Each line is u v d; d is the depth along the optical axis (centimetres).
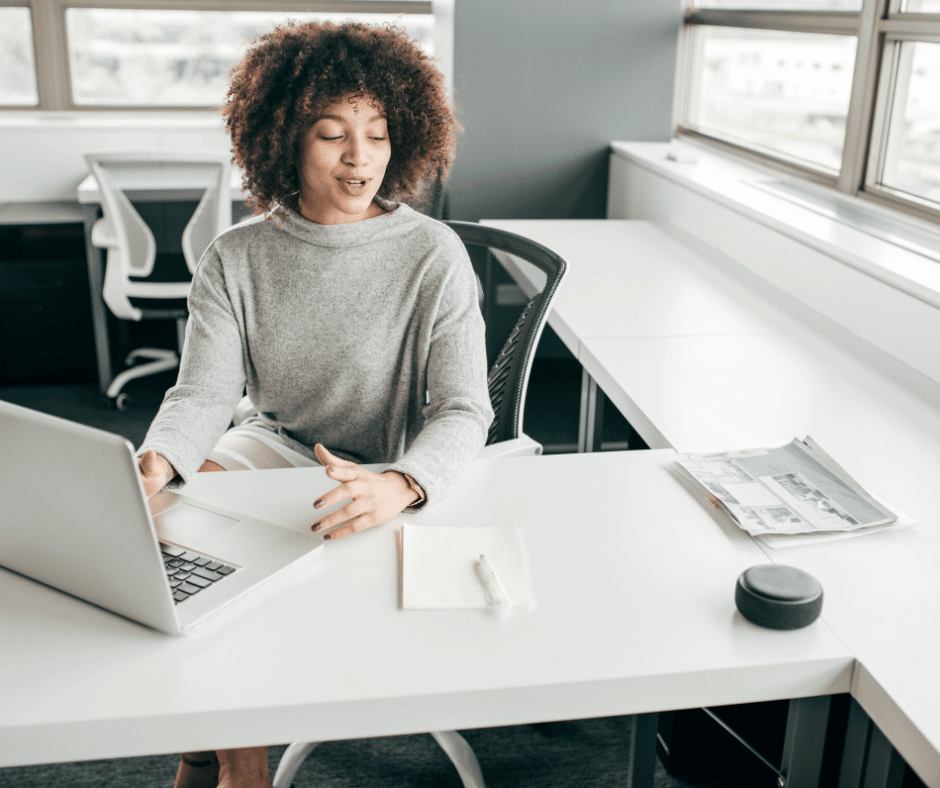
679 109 366
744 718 140
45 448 85
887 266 182
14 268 333
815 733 99
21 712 80
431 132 141
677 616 95
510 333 166
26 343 345
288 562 102
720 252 261
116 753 81
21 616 94
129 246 307
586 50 340
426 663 87
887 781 93
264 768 125
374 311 138
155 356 350
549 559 106
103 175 293
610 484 125
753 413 155
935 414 156
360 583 100
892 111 242
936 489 128
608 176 357
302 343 140
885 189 245
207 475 126
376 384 142
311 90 126
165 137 373
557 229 290
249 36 398
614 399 170
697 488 124
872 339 189
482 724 86
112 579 90
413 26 405
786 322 205
